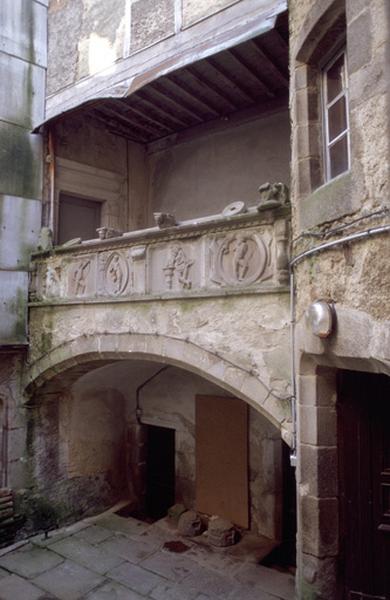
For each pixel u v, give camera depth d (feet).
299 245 11.55
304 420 11.43
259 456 20.72
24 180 21.65
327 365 10.63
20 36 22.07
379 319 8.16
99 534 21.22
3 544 20.33
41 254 21.07
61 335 19.80
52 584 17.11
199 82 19.36
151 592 16.58
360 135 8.71
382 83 8.04
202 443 22.36
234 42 14.42
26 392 21.39
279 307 12.72
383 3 8.05
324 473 11.12
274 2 14.76
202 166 23.63
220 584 16.99
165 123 23.68
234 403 21.44
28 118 22.04
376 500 11.20
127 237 16.97
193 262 15.07
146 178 26.35
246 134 21.97
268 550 19.30
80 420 23.45
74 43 22.02
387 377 11.28
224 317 14.01
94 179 24.04
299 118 11.70
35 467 21.81
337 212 9.52
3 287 20.81
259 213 13.16
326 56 11.34
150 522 24.12
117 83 19.69
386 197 7.93
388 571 11.02
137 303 16.65
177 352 15.17
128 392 25.40
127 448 25.73
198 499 22.35
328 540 11.06
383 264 8.07
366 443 11.30
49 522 21.98
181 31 17.83
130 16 19.77
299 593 11.49
